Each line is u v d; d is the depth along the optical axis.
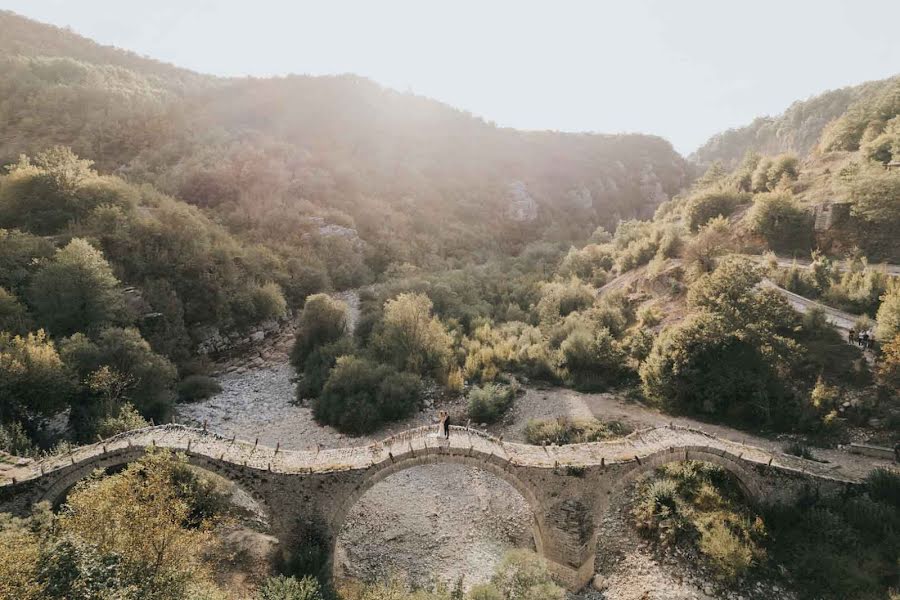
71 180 43.81
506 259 80.81
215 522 20.80
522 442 30.62
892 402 25.11
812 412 26.39
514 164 117.94
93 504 13.55
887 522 19.81
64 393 26.62
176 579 12.71
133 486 14.46
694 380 30.81
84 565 11.12
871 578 18.42
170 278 43.00
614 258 60.81
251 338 46.88
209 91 102.75
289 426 35.06
